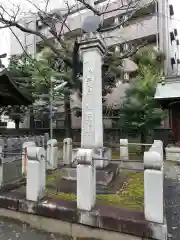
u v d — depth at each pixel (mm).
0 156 3926
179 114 10023
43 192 3396
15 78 13375
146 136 11195
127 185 4574
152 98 10219
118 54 11930
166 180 5727
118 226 2631
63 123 18031
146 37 14914
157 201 2490
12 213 3363
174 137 10125
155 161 2508
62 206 3014
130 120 10664
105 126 15539
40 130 18531
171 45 16562
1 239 2756
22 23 15961
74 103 14008
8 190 3936
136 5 11484
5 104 11180
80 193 2916
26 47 17156
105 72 11336
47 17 10359
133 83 11523
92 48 4770
